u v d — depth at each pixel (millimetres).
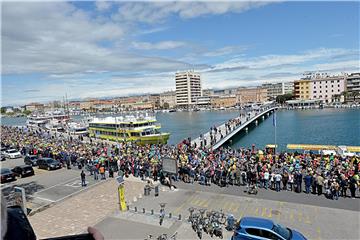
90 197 29422
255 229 17500
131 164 37656
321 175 27109
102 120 85812
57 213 25500
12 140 69875
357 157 37656
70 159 45406
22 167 38781
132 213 24469
